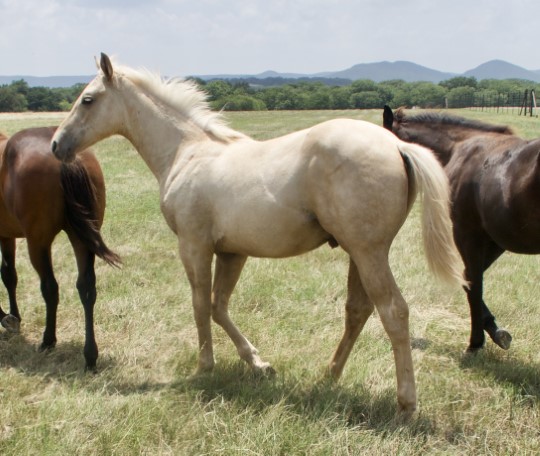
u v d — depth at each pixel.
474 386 4.06
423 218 3.38
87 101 4.47
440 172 3.35
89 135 4.50
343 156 3.31
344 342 4.02
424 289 6.03
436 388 3.98
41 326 5.38
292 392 3.86
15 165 4.55
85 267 4.58
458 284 3.46
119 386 4.21
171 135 4.41
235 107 65.00
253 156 3.83
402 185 3.35
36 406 3.81
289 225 3.60
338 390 3.83
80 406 3.66
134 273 6.57
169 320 5.37
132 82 4.51
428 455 3.17
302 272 6.60
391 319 3.39
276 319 5.35
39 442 3.32
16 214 4.61
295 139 3.63
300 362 4.45
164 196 4.31
